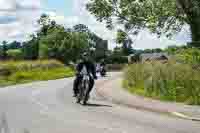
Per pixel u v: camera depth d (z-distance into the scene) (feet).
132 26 131.34
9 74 163.22
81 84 61.98
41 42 348.59
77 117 46.65
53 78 171.32
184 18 119.14
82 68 62.49
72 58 342.44
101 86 101.55
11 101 66.13
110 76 179.22
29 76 167.43
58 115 48.49
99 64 179.11
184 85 63.52
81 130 37.60
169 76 67.15
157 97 67.82
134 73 89.20
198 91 60.85
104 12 134.92
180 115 47.93
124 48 336.49
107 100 69.05
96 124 41.24
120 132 36.47
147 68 81.92
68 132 36.60
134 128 38.75
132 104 59.06
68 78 173.27
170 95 65.62
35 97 74.02
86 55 63.36
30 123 42.01
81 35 355.56
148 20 123.65
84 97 61.31
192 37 115.96
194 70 64.90
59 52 339.57
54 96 76.33
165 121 43.93
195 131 37.60
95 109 55.01
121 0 131.64
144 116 47.96
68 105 60.08
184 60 71.97
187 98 62.03
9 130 37.76
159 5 118.73
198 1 113.39
